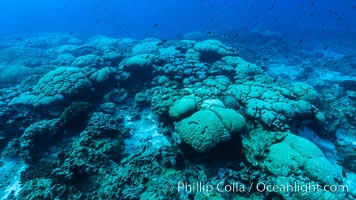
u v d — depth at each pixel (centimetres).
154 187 573
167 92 958
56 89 1002
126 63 1244
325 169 561
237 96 925
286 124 746
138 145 841
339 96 1365
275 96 865
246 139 716
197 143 647
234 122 706
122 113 1041
